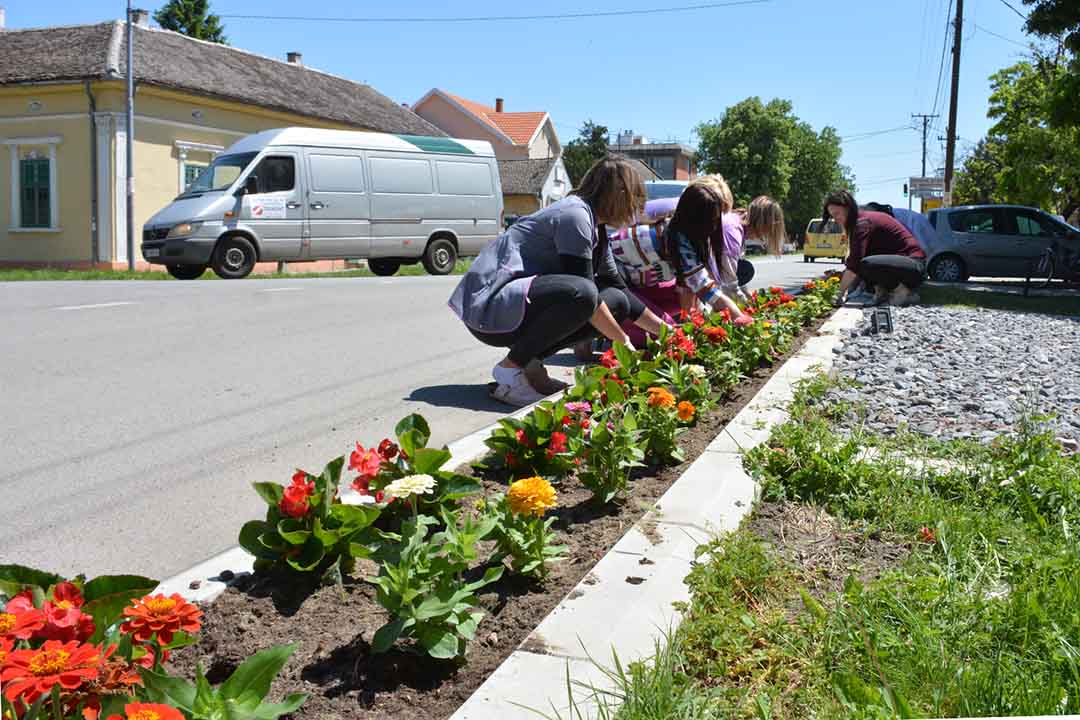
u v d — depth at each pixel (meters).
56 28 26.47
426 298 11.95
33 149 24.56
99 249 24.06
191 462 4.31
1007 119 35.72
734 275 7.24
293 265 27.70
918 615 2.48
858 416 5.06
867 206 12.09
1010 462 3.83
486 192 20.16
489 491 3.48
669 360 4.82
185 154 25.38
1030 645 2.34
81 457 4.35
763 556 2.80
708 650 2.32
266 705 1.73
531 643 2.30
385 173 18.31
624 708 1.95
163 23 52.81
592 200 5.53
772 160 78.88
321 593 2.62
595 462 3.36
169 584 2.65
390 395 5.91
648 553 2.86
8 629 1.52
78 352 7.03
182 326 8.55
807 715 2.08
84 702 1.54
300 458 4.42
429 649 2.18
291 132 17.19
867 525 3.35
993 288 17.58
